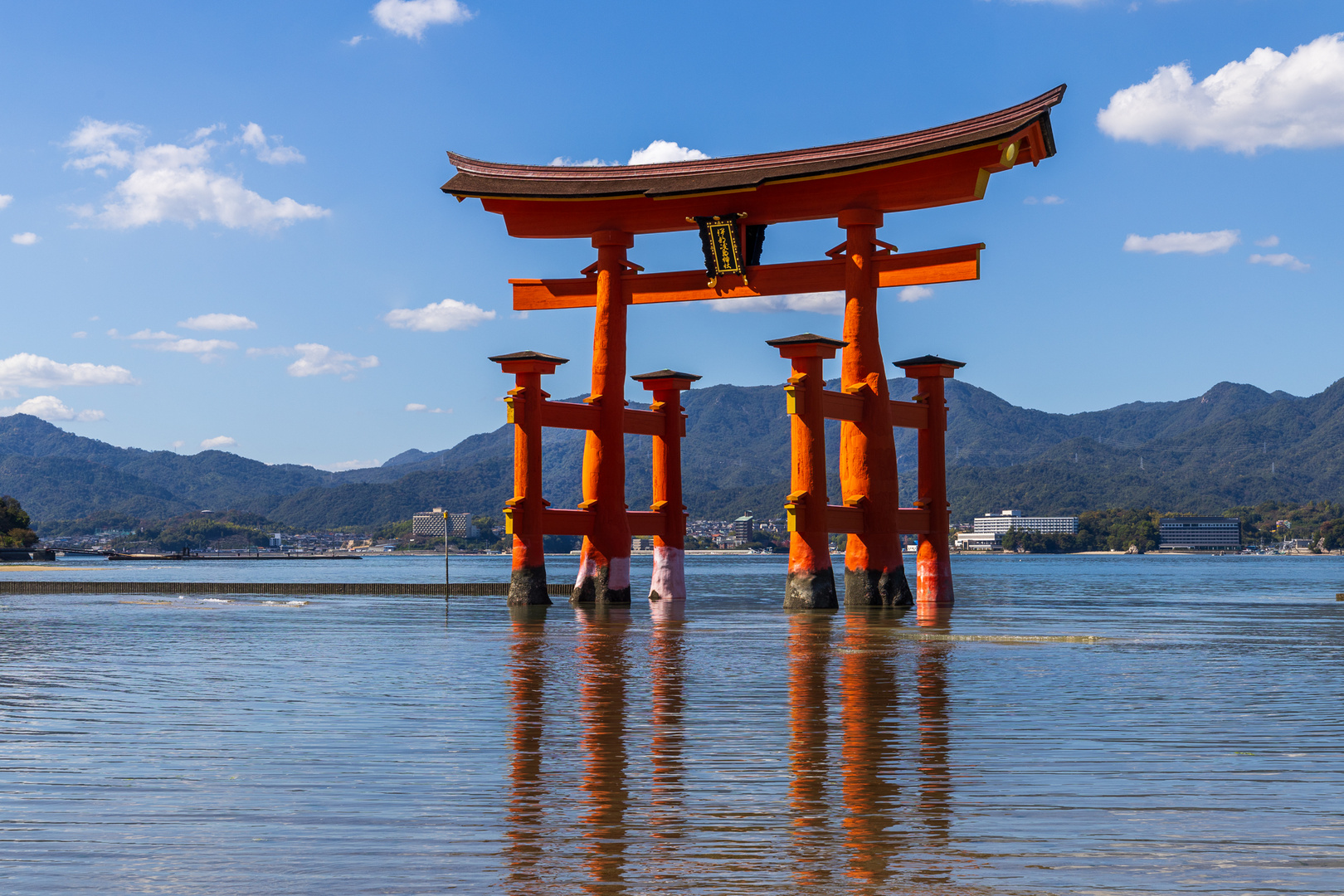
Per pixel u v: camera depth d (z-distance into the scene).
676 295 52.75
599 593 53.06
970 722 17.75
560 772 14.04
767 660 27.11
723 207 50.84
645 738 16.42
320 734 16.80
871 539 50.06
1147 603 61.97
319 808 12.28
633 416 55.81
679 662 26.83
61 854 10.62
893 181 48.09
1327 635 36.72
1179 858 10.35
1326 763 14.55
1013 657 27.92
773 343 48.38
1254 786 13.20
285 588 74.81
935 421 54.19
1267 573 161.00
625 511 53.97
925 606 53.00
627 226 52.88
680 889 9.52
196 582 86.69
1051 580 122.75
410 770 14.23
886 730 17.00
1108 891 9.46
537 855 10.50
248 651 30.22
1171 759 14.78
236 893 9.50
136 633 37.09
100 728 17.41
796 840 10.96
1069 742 16.05
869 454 50.19
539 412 51.75
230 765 14.57
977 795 12.81
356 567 199.00
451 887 9.62
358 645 31.83
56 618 45.62
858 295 49.38
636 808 12.24
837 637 33.94
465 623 41.28
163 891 9.54
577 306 55.19
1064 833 11.21
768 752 15.34
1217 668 25.84
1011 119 45.53
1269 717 18.28
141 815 12.03
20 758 15.02
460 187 53.41
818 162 49.69
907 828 11.39
